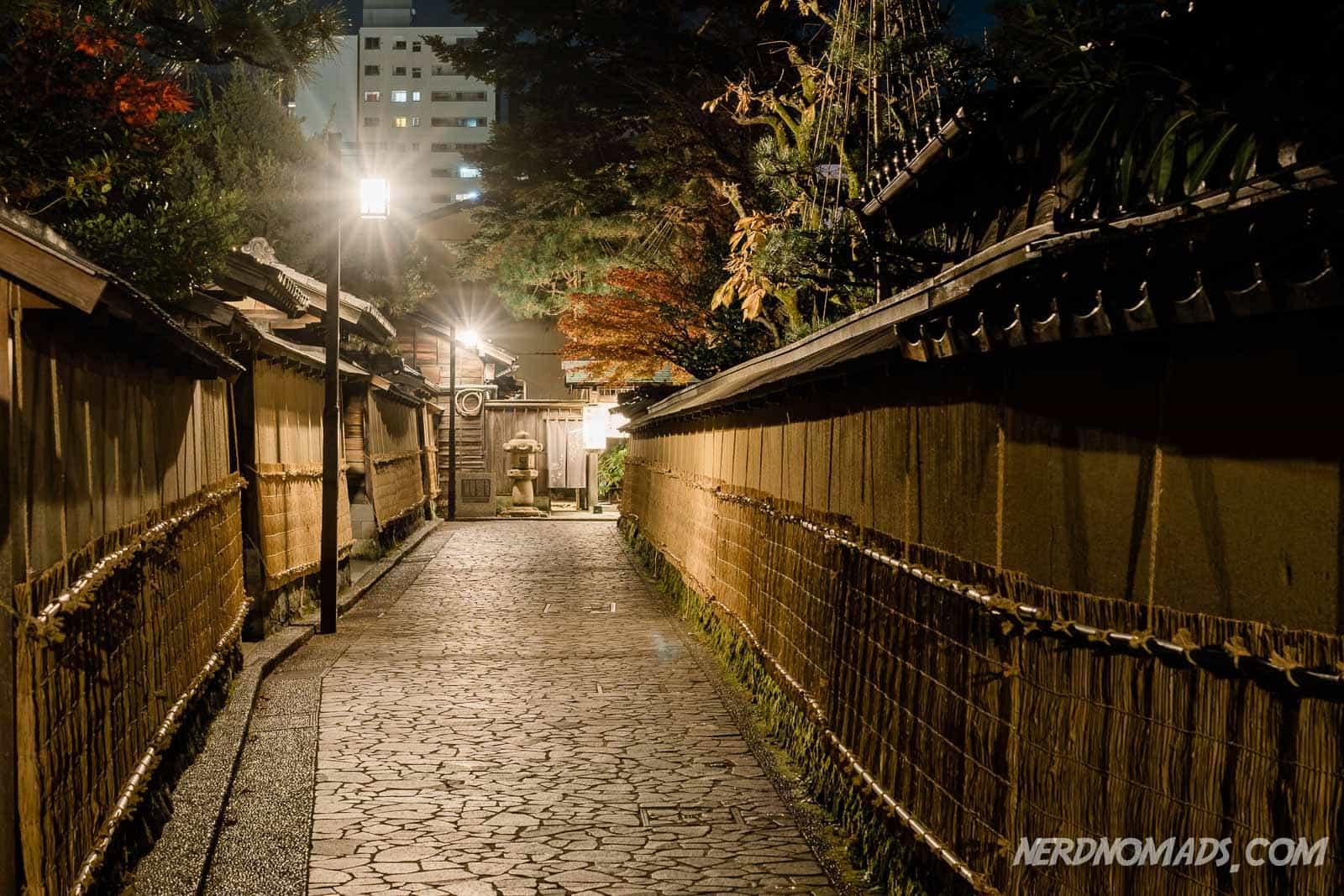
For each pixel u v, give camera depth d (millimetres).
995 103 5379
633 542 26797
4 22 8516
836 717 7535
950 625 5328
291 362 15266
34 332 4715
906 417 6367
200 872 6109
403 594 19172
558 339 53125
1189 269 3223
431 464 37719
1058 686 4152
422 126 118750
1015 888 4457
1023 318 4172
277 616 14469
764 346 21203
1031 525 4602
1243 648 3141
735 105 20922
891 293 9078
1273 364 3145
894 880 6051
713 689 11406
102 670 5566
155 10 10023
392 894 6117
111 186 9328
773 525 10289
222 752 8508
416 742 9297
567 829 7230
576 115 24781
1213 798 3273
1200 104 3213
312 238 29609
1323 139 3008
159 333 5648
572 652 13516
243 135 29109
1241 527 3277
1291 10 3037
